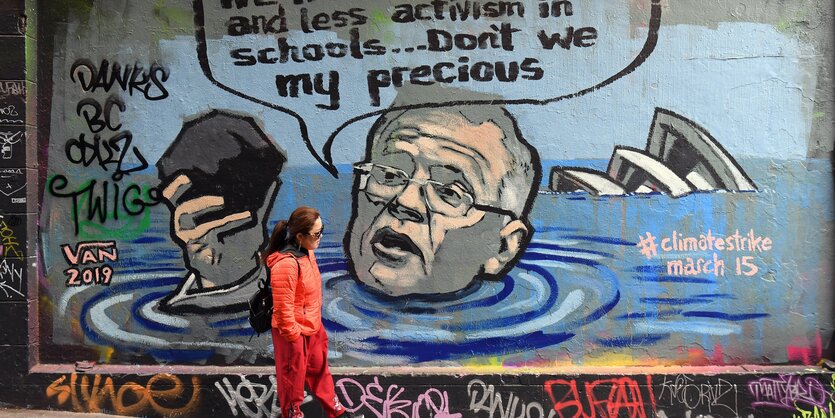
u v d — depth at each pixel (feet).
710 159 16.66
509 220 16.79
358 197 16.92
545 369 16.66
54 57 17.10
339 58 16.89
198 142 17.04
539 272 16.80
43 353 17.34
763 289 16.66
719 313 16.67
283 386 14.17
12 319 16.87
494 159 16.79
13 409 16.81
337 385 16.51
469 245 16.84
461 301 16.88
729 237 16.66
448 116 16.84
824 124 16.57
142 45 17.04
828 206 16.58
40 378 16.81
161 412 16.69
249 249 17.04
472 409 16.43
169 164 17.10
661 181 16.67
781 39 16.58
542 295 16.81
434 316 16.90
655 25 16.66
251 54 16.94
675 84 16.66
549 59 16.72
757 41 16.60
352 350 16.98
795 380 16.21
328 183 16.93
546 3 16.72
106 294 17.22
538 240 16.79
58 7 17.06
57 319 17.26
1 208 16.79
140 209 17.13
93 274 17.21
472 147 16.80
